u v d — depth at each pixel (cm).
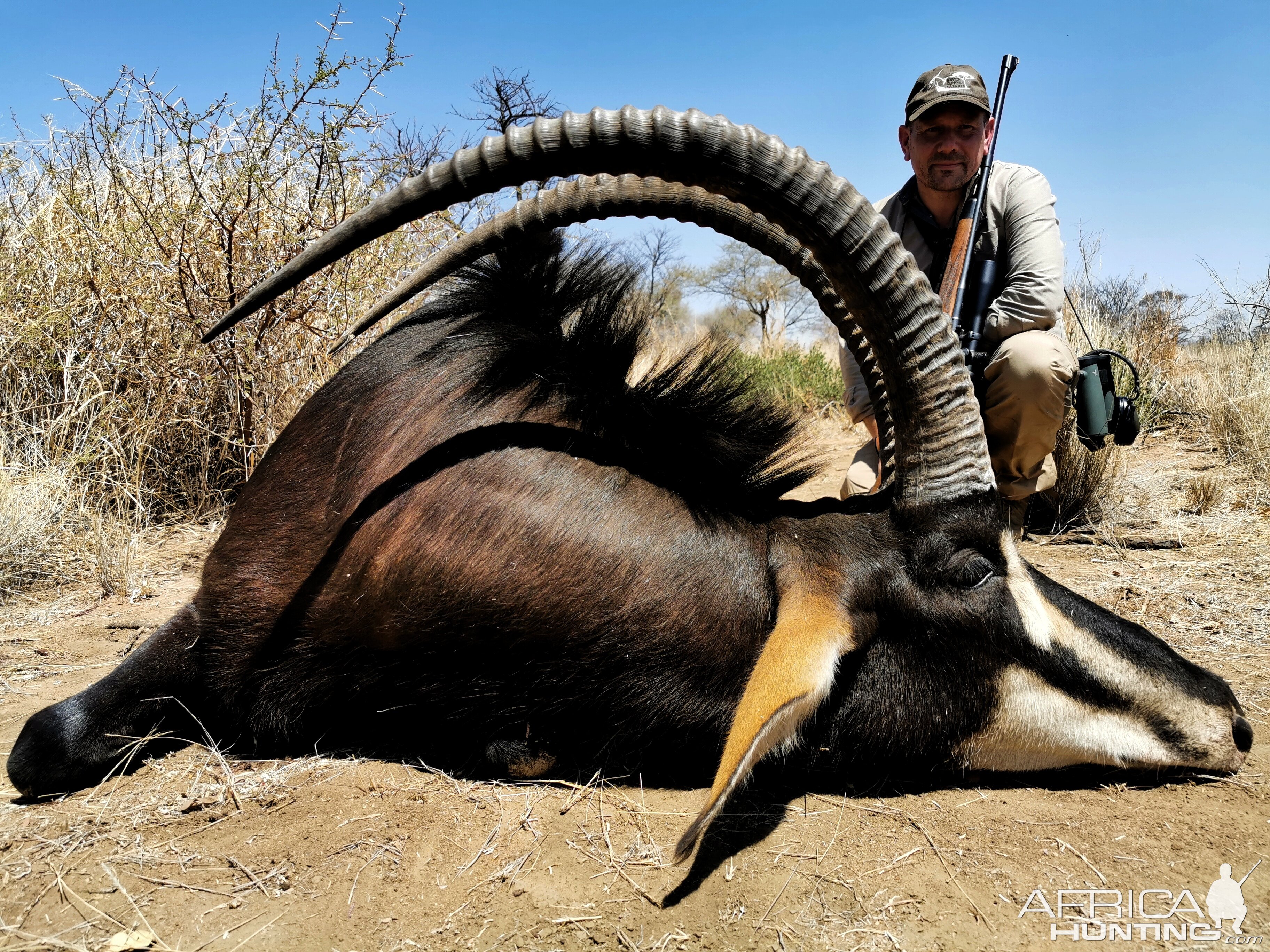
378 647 271
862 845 249
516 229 269
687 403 289
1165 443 798
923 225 441
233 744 299
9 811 263
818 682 231
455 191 239
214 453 573
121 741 280
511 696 268
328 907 226
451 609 261
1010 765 273
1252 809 260
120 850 245
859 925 219
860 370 290
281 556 280
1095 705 266
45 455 527
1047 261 416
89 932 216
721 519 271
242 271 534
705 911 224
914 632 259
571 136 233
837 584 257
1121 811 262
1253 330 830
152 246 544
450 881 234
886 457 294
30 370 565
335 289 556
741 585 263
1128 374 792
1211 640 376
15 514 460
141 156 569
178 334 553
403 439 278
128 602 434
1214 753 271
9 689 338
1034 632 260
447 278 318
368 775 282
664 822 259
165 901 227
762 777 282
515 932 218
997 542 258
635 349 294
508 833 253
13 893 229
